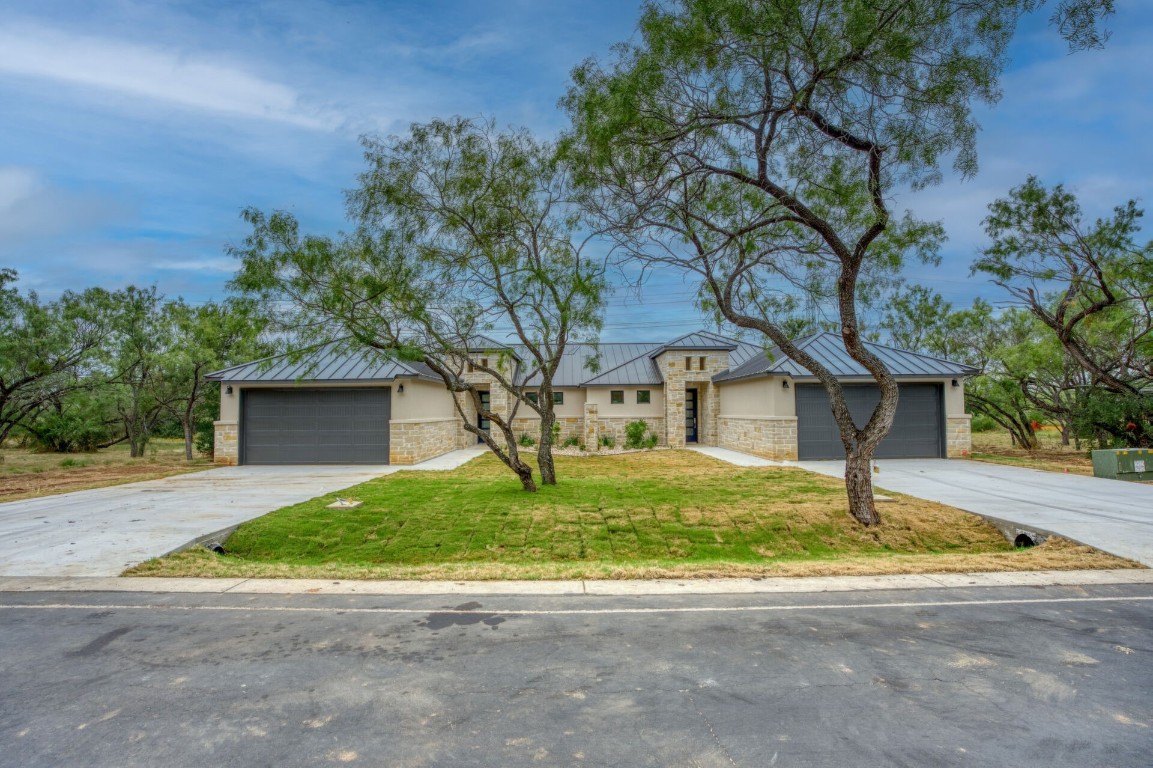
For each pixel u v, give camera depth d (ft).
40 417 82.79
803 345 68.85
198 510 36.04
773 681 12.94
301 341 34.96
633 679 13.09
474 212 36.04
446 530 32.53
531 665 13.89
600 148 30.96
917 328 91.40
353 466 60.08
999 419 85.87
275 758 10.07
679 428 80.64
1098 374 60.34
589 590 20.04
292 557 29.73
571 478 49.16
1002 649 14.69
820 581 20.94
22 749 10.40
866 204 31.65
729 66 28.91
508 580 21.38
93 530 30.35
